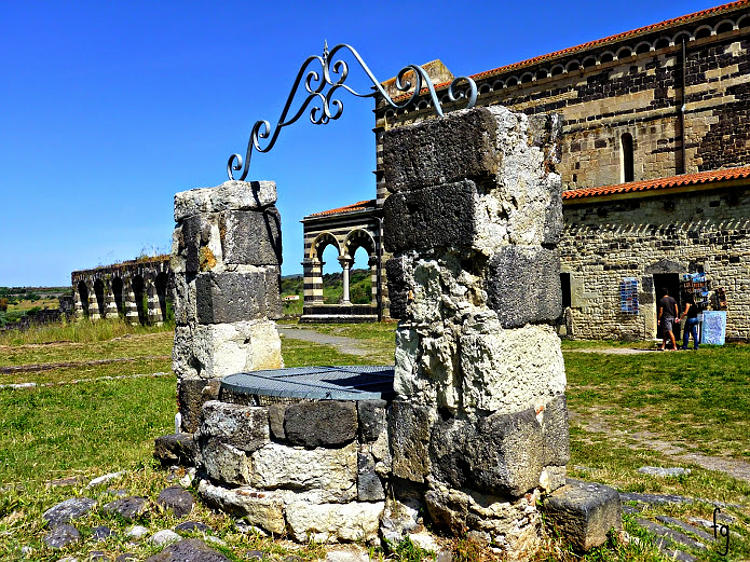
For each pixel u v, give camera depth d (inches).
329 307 1213.7
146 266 1149.1
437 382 162.9
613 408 398.3
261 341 242.2
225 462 189.6
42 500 203.9
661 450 301.4
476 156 151.9
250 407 190.7
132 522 185.3
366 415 177.8
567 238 816.3
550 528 157.3
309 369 243.9
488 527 150.6
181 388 242.2
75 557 162.4
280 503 180.4
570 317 812.6
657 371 511.8
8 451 297.0
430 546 159.3
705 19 778.8
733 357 558.3
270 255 248.1
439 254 162.7
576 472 261.3
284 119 223.9
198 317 237.3
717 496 230.4
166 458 231.9
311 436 178.5
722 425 342.0
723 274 695.7
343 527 175.0
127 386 503.5
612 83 861.8
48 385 511.8
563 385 169.9
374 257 1153.4
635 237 760.3
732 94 770.2
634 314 759.7
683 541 178.1
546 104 916.6
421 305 166.7
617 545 155.9
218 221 235.9
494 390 149.9
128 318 1195.3
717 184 688.4
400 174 169.3
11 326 1229.7
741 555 171.8
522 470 149.2
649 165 834.2
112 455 283.4
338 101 203.6
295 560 163.6
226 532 180.1
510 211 157.2
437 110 166.1
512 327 155.2
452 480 157.9
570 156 896.9
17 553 163.5
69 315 1331.2
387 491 177.2
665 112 821.2
